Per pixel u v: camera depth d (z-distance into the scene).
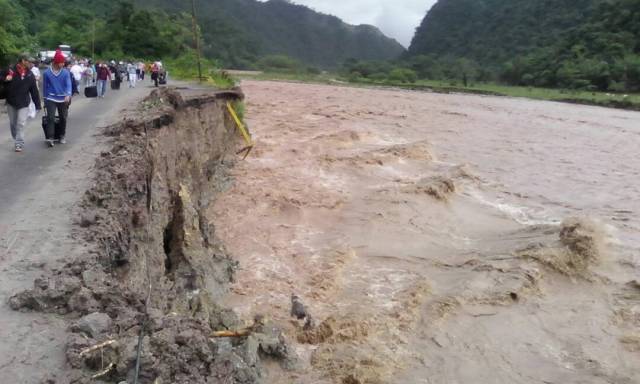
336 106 50.28
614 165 29.52
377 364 10.34
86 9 89.19
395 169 25.97
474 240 17.55
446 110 53.34
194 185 16.84
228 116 23.36
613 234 17.92
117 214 8.54
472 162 28.95
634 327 12.40
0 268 6.74
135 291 6.85
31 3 78.94
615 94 78.50
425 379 10.15
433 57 157.25
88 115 16.98
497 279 14.14
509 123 45.25
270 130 33.56
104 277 6.75
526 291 13.62
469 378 10.30
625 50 92.44
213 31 154.25
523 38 140.88
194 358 5.79
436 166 27.31
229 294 12.70
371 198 20.84
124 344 5.46
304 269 14.55
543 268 14.85
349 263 15.27
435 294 13.40
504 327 12.12
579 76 89.50
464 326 12.05
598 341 11.75
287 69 140.88
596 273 14.95
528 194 23.20
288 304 12.50
